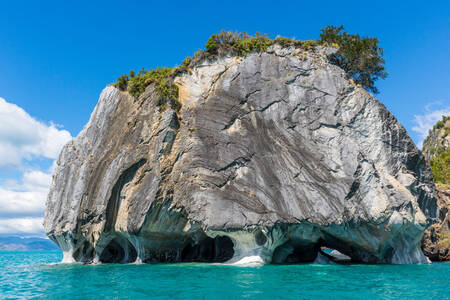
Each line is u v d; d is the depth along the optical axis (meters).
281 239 16.84
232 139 18.33
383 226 16.34
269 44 20.41
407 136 18.62
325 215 16.11
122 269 14.96
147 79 21.38
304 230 16.70
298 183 16.92
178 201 17.47
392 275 12.61
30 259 34.03
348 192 16.33
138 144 19.05
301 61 19.47
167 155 18.38
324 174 16.91
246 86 19.38
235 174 17.64
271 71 19.53
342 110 18.30
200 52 21.17
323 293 9.00
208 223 16.61
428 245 22.36
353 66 22.14
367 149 17.83
